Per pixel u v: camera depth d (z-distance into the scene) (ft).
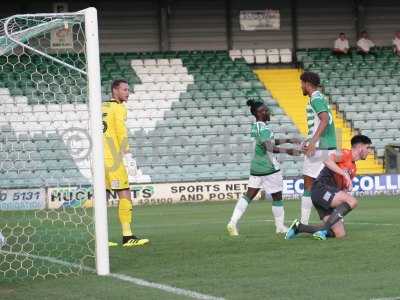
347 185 64.39
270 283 44.55
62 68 132.26
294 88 177.27
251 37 185.68
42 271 52.49
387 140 165.68
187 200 143.13
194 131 162.40
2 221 96.48
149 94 167.94
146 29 182.19
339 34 187.01
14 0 175.94
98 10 180.24
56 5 178.09
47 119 142.92
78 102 142.20
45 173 138.62
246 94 171.42
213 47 184.55
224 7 184.55
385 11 191.01
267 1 186.09
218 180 144.66
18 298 42.70
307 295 40.83
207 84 172.45
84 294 43.19
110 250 61.62
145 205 137.28
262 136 68.33
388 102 174.09
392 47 188.65
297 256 54.44
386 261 51.21
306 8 187.42
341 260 52.03
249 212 109.70
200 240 66.95
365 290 41.83
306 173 66.80
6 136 140.87
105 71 171.22
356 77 178.70
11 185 136.98
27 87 153.07
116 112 64.18
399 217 92.99
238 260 53.62
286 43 187.01
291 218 96.58
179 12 183.21
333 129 65.92
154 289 43.91
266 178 69.72
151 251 60.23
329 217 63.62
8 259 58.85
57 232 78.54
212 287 43.93
